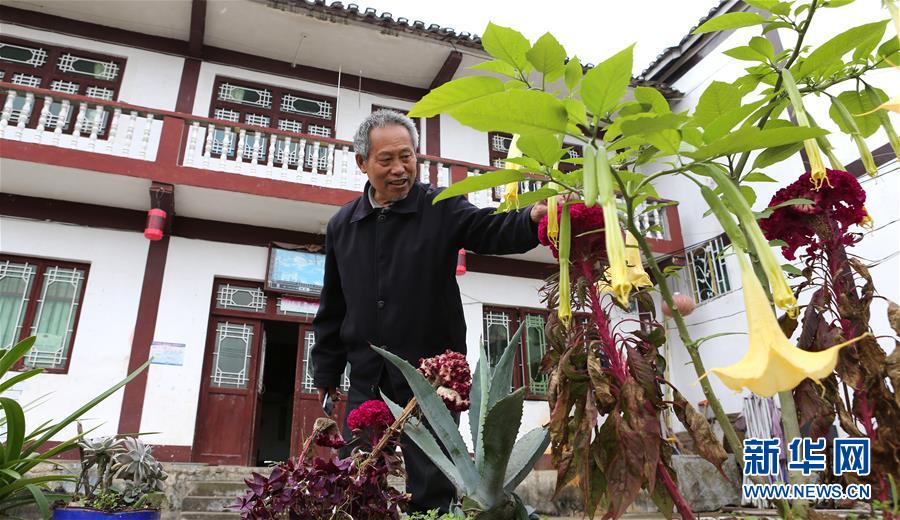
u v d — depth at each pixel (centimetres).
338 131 822
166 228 684
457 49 808
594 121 84
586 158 76
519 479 129
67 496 282
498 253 180
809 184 99
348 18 749
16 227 636
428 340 184
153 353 639
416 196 193
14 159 588
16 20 718
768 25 104
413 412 140
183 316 664
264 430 1188
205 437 643
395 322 182
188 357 650
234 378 675
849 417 86
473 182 92
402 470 117
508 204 104
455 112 79
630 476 76
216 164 682
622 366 87
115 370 622
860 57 104
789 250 104
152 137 701
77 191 647
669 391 101
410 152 186
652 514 417
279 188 673
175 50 780
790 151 96
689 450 484
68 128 670
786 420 86
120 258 664
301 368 700
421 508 157
